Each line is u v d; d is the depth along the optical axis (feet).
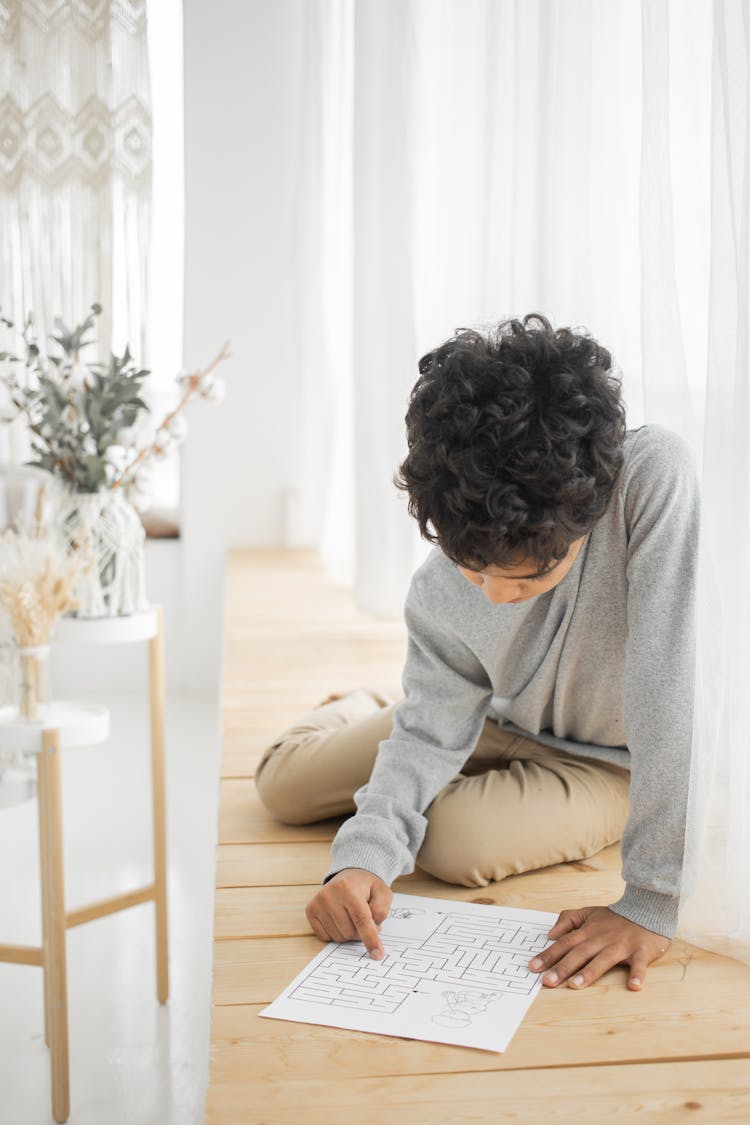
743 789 3.67
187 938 7.41
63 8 12.76
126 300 13.14
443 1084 2.99
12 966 7.04
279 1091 2.95
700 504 3.89
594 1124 2.84
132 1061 5.90
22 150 12.84
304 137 12.80
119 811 10.06
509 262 7.23
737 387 3.54
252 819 5.22
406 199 9.27
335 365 12.59
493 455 3.28
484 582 3.61
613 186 5.63
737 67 3.44
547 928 3.91
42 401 6.86
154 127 14.01
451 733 4.50
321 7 12.23
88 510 6.69
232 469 14.40
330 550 12.88
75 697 14.32
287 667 8.58
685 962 3.70
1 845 9.04
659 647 3.82
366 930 3.72
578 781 4.57
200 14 13.65
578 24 5.72
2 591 5.71
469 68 8.04
